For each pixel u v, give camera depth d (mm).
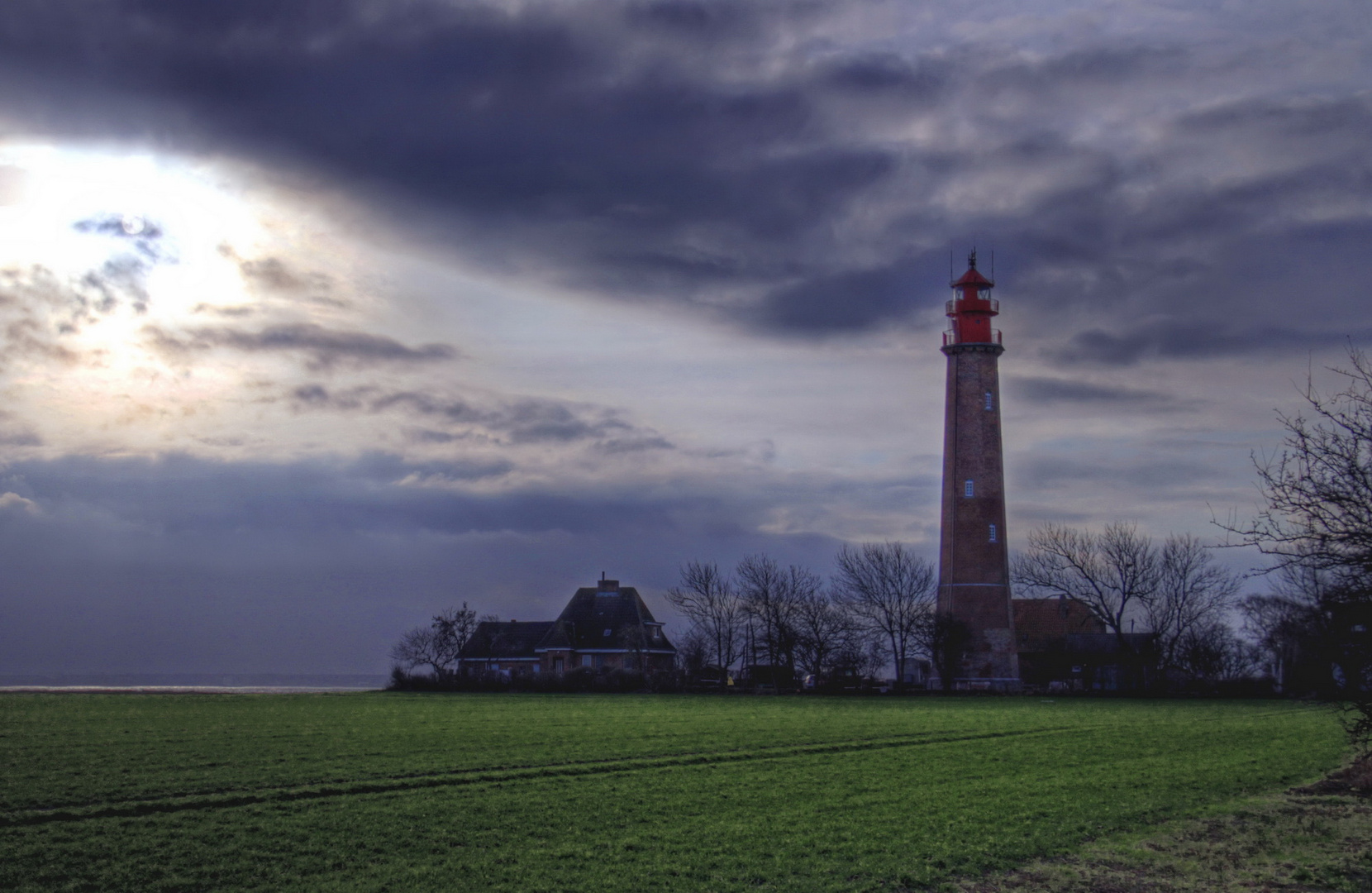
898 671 109875
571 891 22125
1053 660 121375
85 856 24188
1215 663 107625
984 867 24219
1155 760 43625
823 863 24359
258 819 28375
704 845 26141
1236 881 22719
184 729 50906
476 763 38969
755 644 115062
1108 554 110688
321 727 53375
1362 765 38156
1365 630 28141
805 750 45750
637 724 57531
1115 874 23484
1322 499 25562
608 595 134875
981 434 106938
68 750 41375
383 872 23312
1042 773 39125
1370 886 22141
